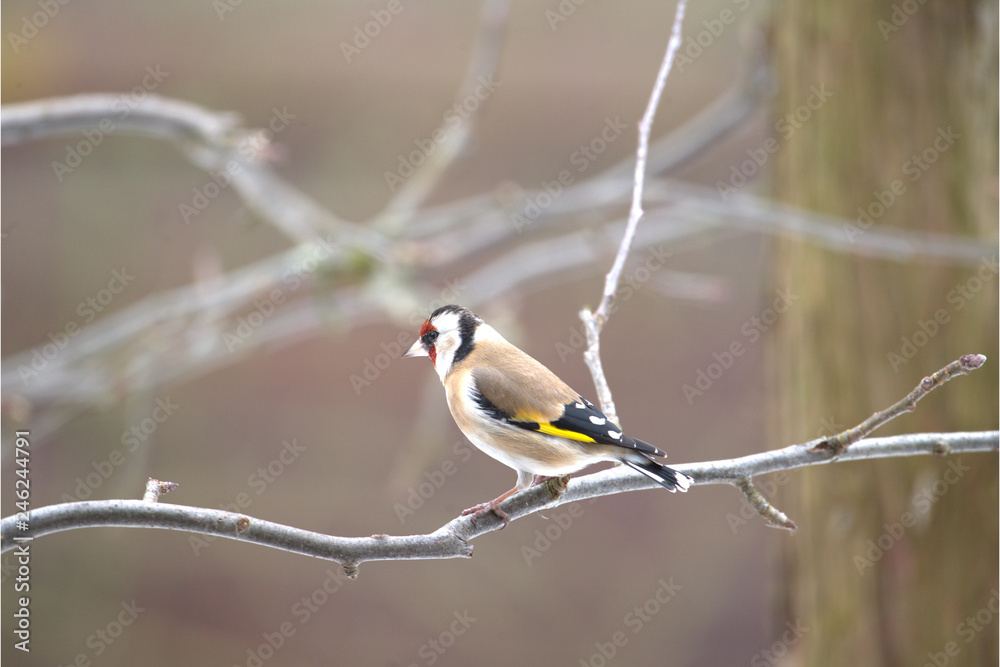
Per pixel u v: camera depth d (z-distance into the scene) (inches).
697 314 687.1
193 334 415.2
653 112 223.1
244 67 581.9
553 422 224.1
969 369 172.9
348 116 594.9
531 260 449.7
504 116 642.8
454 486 620.7
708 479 193.6
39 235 574.2
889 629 310.5
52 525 156.5
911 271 312.0
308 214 374.0
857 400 316.2
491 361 247.8
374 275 374.3
